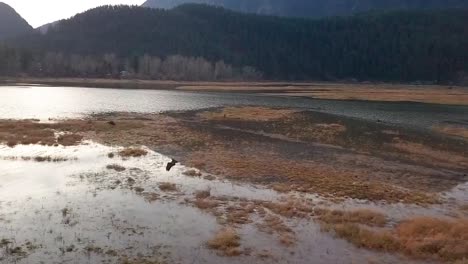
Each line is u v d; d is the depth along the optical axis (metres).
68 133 40.06
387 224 18.84
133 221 17.97
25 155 29.98
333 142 40.03
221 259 14.72
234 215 19.06
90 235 16.31
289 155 33.47
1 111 56.28
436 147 39.03
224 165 28.83
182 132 42.88
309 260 14.92
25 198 20.47
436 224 18.11
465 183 26.88
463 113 67.81
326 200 22.02
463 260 14.78
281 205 20.45
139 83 155.75
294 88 143.25
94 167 27.30
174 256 14.79
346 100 90.44
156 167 27.84
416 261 15.14
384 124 52.81
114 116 55.22
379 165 31.08
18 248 14.90
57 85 124.56
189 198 21.47
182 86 139.38
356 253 15.62
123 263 14.07
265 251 15.50
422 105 80.44
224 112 61.28
